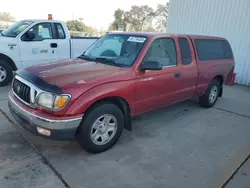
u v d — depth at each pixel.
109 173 2.83
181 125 4.44
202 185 2.73
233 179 2.88
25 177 2.65
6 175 2.66
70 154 3.18
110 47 3.99
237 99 6.68
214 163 3.21
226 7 9.02
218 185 2.75
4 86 6.29
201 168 3.07
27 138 3.51
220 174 2.97
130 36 3.94
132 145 3.54
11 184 2.52
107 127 3.24
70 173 2.78
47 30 6.72
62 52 7.05
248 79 8.85
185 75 4.36
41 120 2.72
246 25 8.64
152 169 2.97
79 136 3.04
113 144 3.41
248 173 3.03
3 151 3.13
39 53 6.59
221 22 9.25
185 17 10.29
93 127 3.06
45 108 2.75
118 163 3.04
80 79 2.91
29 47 6.38
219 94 5.87
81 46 7.50
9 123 3.95
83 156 3.15
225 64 5.58
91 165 2.96
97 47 4.21
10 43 6.07
